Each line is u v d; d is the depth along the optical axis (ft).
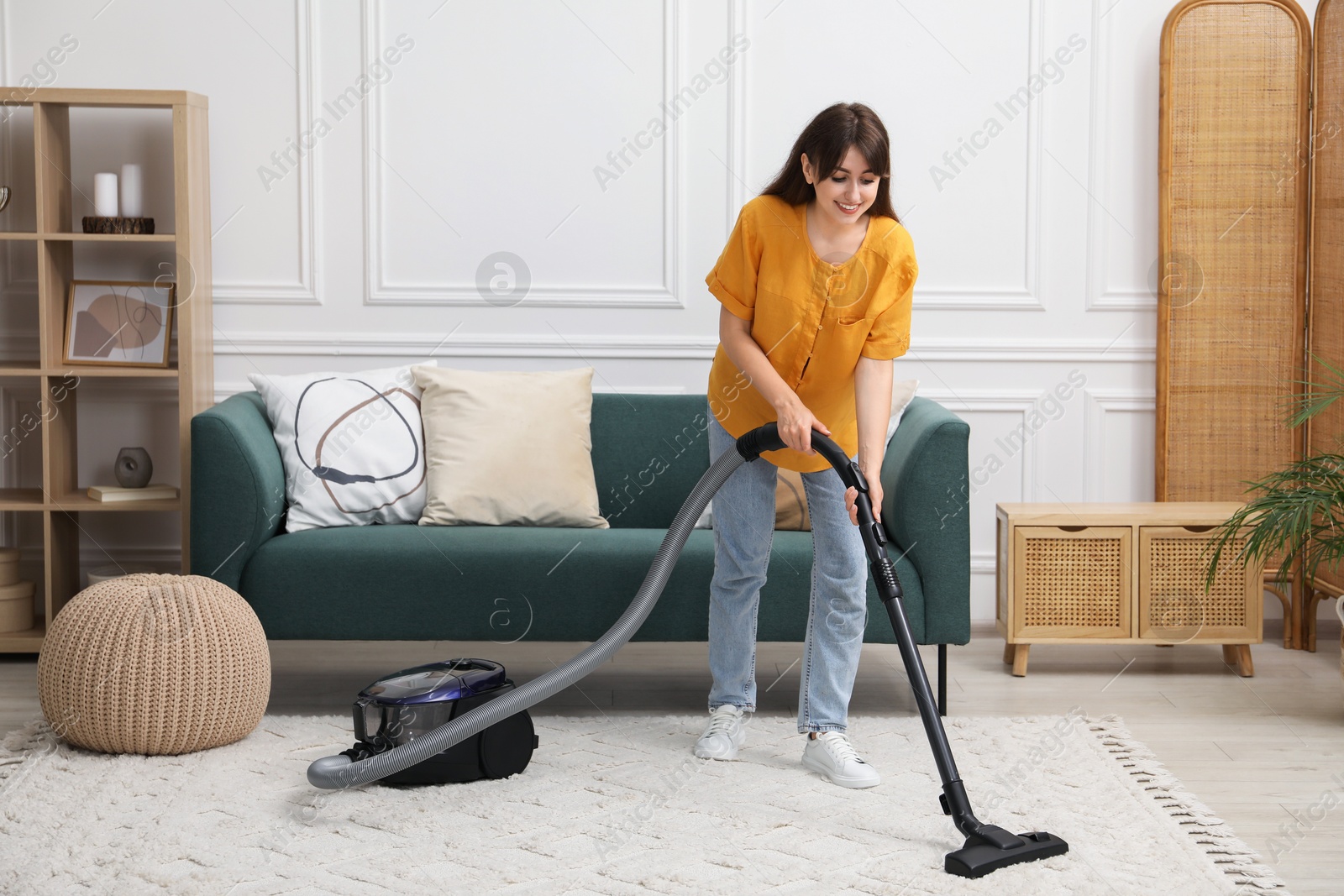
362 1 11.17
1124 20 11.41
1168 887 5.86
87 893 5.71
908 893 5.74
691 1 11.30
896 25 11.38
